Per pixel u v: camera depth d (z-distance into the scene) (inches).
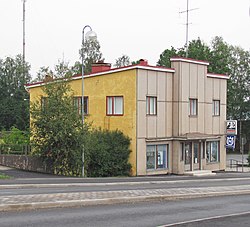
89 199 658.2
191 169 1610.5
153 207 657.0
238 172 1744.6
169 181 1193.4
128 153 1419.8
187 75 1572.3
